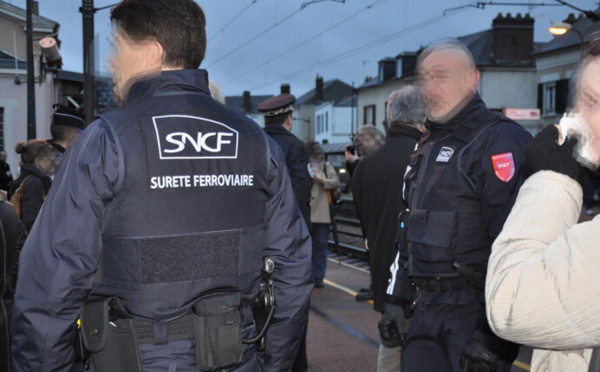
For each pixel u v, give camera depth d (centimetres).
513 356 201
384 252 299
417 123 306
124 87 159
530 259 102
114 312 144
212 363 146
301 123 6675
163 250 144
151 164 144
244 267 157
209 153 153
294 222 174
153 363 144
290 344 174
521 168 202
